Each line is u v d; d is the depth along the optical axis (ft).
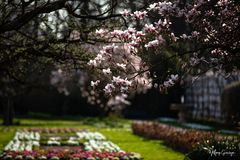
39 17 36.60
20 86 104.42
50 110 163.73
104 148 62.85
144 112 162.40
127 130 100.94
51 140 74.13
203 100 142.41
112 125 115.75
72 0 35.78
